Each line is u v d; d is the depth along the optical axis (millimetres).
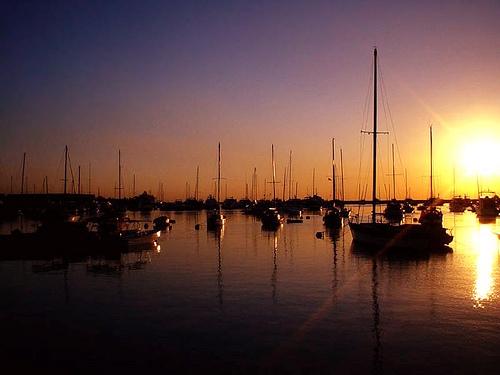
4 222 98375
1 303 26781
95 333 21281
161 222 84438
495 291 29234
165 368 17375
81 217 85062
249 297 27797
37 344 19984
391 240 48906
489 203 110062
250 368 17297
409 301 26719
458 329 21547
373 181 51125
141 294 28734
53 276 35000
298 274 35531
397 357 18266
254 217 133625
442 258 43781
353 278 33750
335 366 17453
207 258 44719
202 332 21250
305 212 159375
